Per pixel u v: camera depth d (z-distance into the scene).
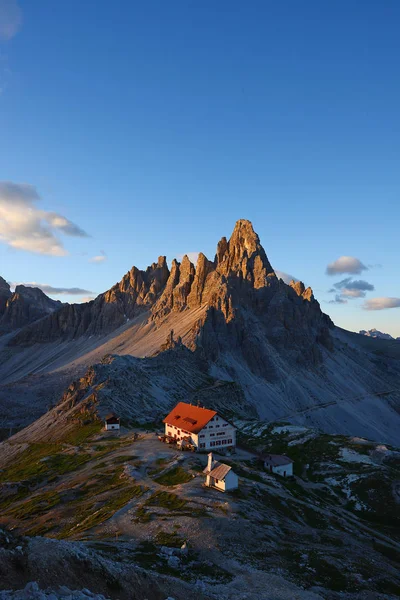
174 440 117.00
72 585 27.89
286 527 66.69
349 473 113.50
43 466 109.88
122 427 140.50
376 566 58.94
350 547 65.62
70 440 134.88
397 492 100.31
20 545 29.52
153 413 162.75
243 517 63.84
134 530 57.22
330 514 82.75
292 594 42.62
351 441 139.25
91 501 75.44
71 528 63.94
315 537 66.31
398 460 121.62
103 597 26.72
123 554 46.94
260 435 154.62
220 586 41.69
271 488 87.38
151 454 103.62
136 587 32.03
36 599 22.75
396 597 49.34
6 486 95.69
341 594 47.16
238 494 75.69
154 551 49.44
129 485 80.56
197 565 47.31
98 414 150.25
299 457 130.62
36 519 72.12
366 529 79.88
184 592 35.38
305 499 90.06
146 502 69.44
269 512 71.25
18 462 128.38
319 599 43.12
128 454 104.94
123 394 168.62
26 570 26.83
